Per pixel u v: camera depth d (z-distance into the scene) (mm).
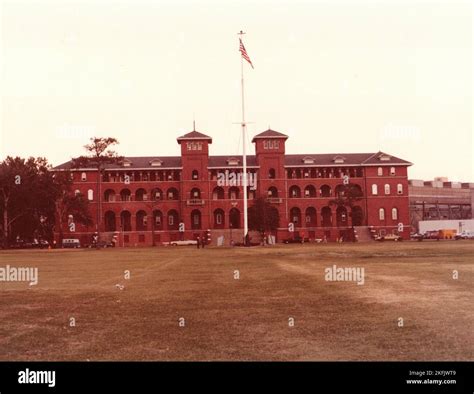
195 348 11484
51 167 117562
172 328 13609
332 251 56812
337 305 16469
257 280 25312
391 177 132875
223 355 10875
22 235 117750
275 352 10992
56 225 117625
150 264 40688
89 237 126625
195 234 128500
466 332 12266
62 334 13094
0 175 100688
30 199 105000
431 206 172000
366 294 18719
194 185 129625
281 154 130875
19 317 15531
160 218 133000
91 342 12211
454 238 126812
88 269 35844
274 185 130375
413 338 11789
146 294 20625
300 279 25062
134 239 128750
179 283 24703
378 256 43188
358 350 10969
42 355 11164
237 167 131125
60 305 17922
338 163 132750
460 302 16406
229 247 91188
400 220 132375
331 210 132000
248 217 115750
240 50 83000
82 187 128750
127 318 15172
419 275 25078
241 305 17109
